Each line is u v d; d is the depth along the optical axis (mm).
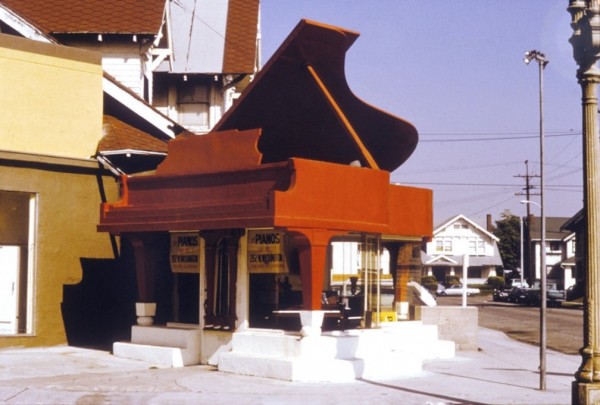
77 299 19953
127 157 20453
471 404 12828
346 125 17094
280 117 18891
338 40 16656
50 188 19531
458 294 88125
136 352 17734
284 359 15227
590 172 11078
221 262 17391
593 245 10992
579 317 43844
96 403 12523
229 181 16281
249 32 29781
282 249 16391
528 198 82500
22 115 19312
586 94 11172
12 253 19156
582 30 11070
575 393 10914
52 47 19922
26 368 16078
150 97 26688
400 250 20297
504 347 24156
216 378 15219
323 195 15578
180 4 30469
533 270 93125
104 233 20516
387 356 16375
